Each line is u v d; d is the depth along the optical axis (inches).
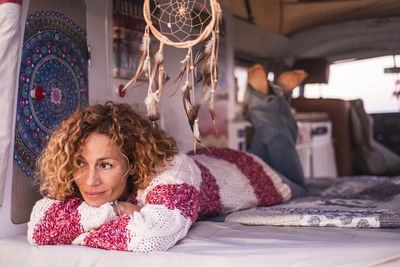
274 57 234.4
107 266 55.1
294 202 101.2
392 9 194.4
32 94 70.1
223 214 85.8
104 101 89.7
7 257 61.7
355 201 93.8
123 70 93.3
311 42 227.9
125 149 62.8
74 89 80.7
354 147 237.0
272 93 128.3
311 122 206.2
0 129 61.3
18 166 68.6
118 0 92.3
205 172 84.5
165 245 57.8
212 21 57.2
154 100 58.6
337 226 67.7
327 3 187.9
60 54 77.0
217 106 160.4
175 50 96.3
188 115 59.8
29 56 69.6
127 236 57.3
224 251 54.6
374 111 259.8
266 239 59.3
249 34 205.9
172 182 65.6
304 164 199.0
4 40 60.3
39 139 72.2
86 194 61.6
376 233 60.9
